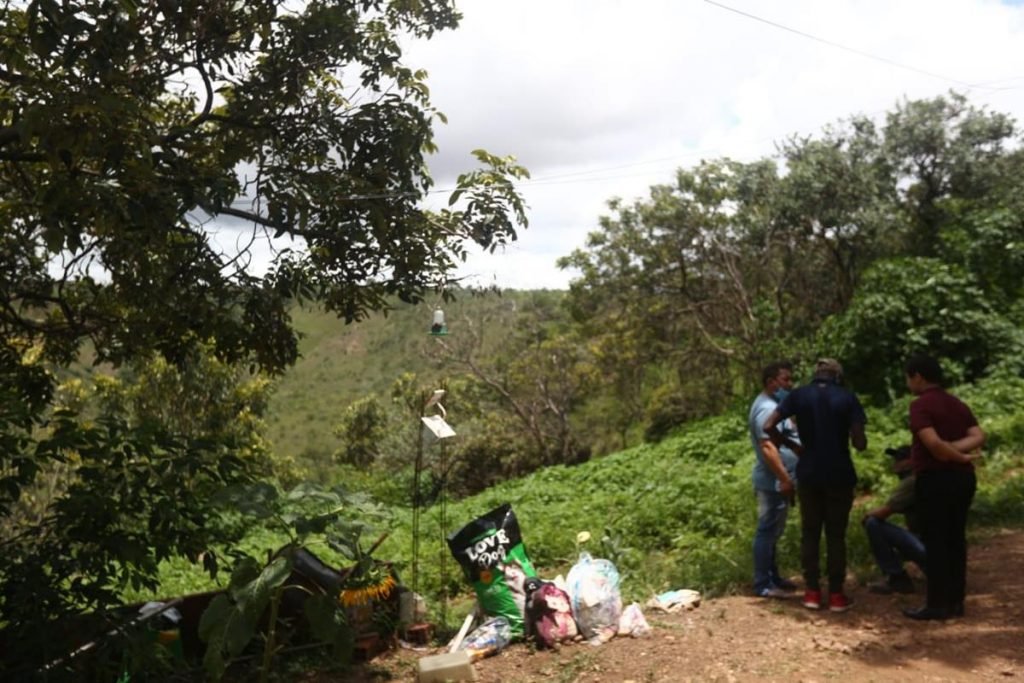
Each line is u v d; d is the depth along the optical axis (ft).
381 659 22.50
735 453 56.75
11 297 31.50
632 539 39.14
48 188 22.33
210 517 20.86
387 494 65.77
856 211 71.46
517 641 22.59
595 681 19.71
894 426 52.80
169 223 24.00
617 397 94.38
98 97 22.50
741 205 77.46
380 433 112.68
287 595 22.67
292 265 29.84
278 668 21.63
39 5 21.98
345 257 30.04
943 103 76.54
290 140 31.01
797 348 70.33
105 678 19.10
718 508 40.32
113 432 20.31
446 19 31.91
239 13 29.96
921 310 59.62
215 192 26.58
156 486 20.04
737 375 82.79
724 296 79.66
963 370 57.67
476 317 91.50
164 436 20.66
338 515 19.15
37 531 19.44
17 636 18.35
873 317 59.77
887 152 75.77
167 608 21.39
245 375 87.10
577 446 92.07
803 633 21.71
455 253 30.35
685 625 22.75
